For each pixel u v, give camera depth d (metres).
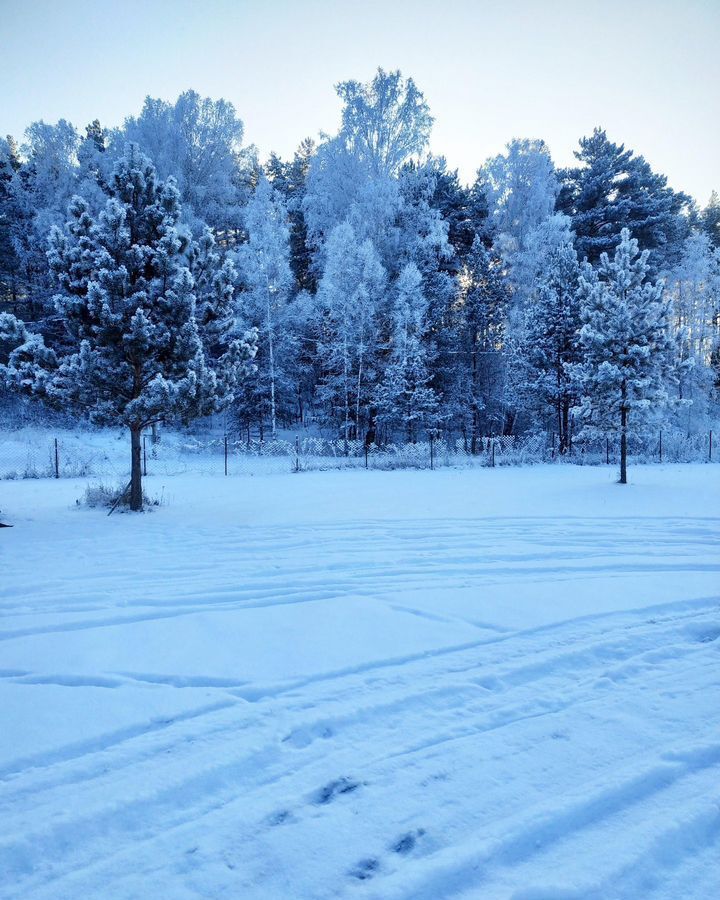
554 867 1.93
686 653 3.96
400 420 30.73
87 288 11.12
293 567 6.58
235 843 2.07
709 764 2.55
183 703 3.20
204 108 35.38
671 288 40.53
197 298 12.56
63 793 2.36
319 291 29.55
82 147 32.34
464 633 4.36
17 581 5.98
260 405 31.02
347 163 33.00
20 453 23.84
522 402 32.69
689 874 1.91
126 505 11.75
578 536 8.50
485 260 33.09
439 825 2.14
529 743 2.73
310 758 2.63
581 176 41.53
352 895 1.82
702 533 8.77
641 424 17.28
